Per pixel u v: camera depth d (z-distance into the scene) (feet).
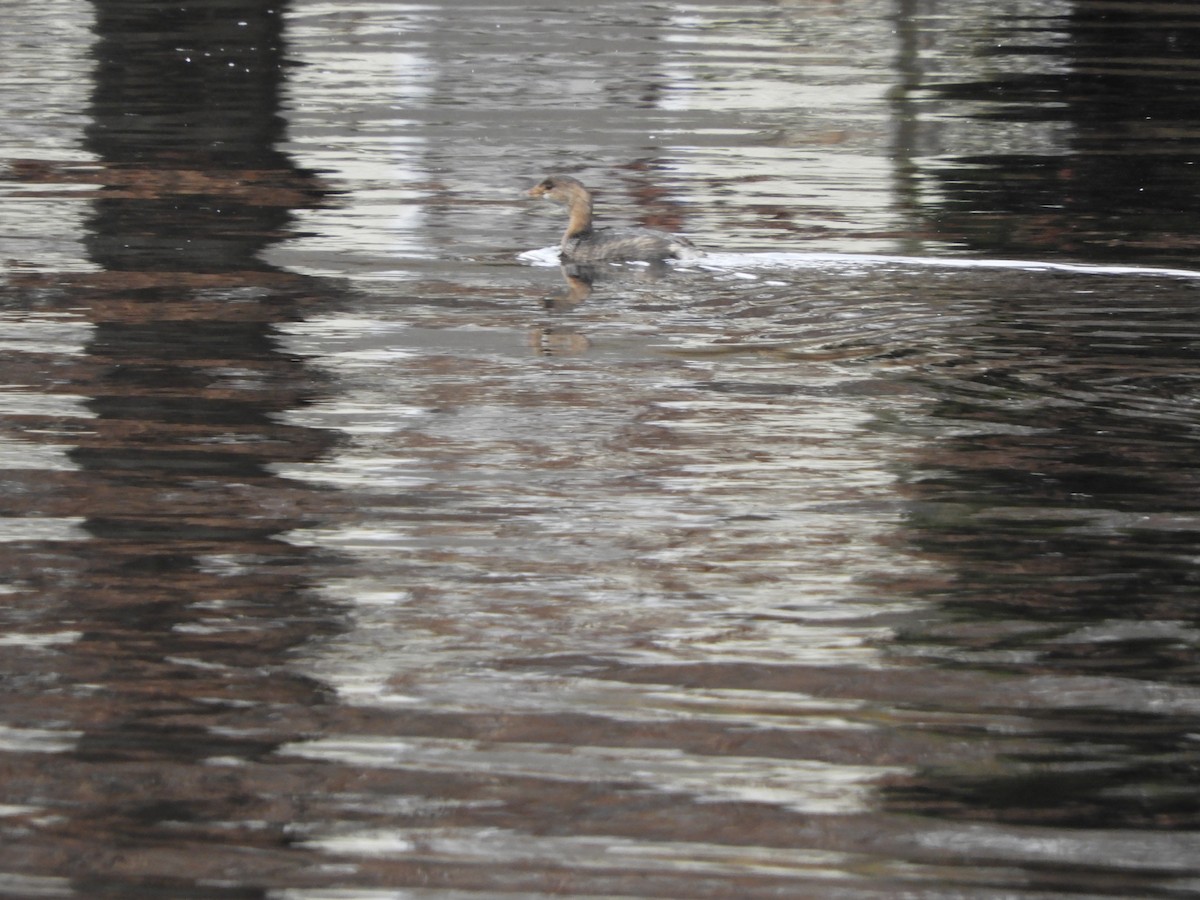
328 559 77.66
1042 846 56.44
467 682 67.15
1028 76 217.15
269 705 65.31
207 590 74.54
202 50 228.63
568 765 61.26
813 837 57.00
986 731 63.31
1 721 64.03
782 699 65.72
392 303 118.62
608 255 130.52
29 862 55.72
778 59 229.45
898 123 188.65
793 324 113.50
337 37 241.35
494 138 179.11
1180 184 158.71
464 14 264.31
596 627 71.51
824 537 80.02
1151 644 69.51
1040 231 140.15
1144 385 100.42
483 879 54.70
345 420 95.35
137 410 96.53
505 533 80.64
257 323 113.19
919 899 53.57
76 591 74.18
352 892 54.08
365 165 164.55
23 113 184.75
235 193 151.84
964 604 73.20
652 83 211.41
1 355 105.60
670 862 55.62
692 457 90.12
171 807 58.80
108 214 142.72
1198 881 54.49
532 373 103.45
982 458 89.45
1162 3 280.72
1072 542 79.05
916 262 129.49
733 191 156.15
